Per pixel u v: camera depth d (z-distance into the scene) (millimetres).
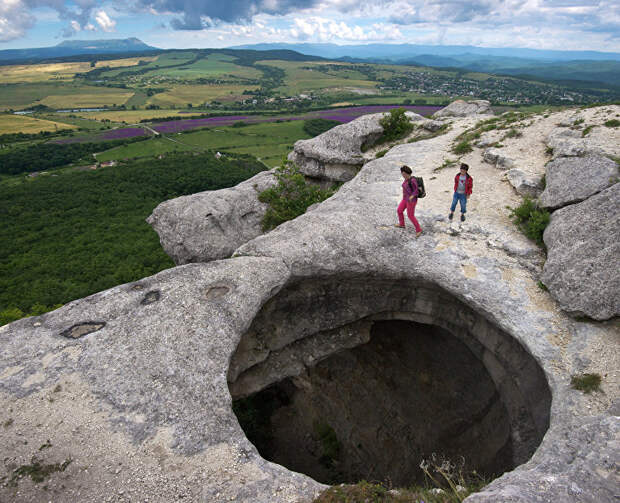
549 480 5781
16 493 6656
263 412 20234
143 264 41625
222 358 9180
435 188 16938
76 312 10055
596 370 8273
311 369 18891
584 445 6441
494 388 14273
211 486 6734
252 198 25125
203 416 7926
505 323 9992
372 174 19938
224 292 10695
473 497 5719
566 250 10578
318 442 18656
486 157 19234
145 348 9031
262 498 6602
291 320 13570
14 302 34969
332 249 12562
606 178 11836
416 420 16484
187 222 22438
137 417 7754
